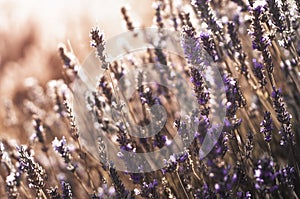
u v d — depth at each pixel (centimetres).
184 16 59
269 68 48
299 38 54
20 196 54
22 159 47
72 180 57
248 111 53
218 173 41
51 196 47
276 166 48
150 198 47
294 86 52
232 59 55
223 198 42
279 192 44
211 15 52
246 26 59
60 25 78
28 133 73
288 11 50
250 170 47
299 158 50
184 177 47
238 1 56
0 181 55
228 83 49
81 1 84
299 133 51
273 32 50
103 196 49
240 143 48
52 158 62
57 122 69
